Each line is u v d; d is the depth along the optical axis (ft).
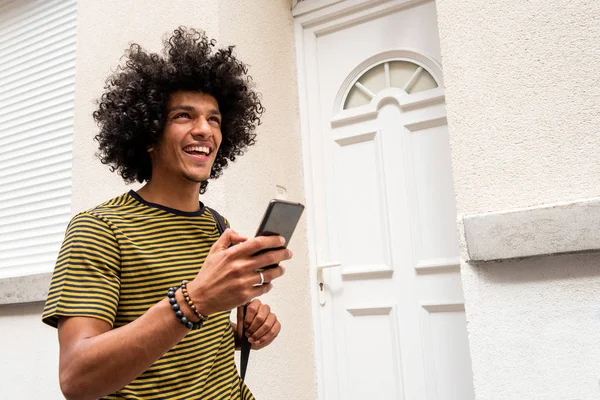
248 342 3.24
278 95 6.49
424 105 5.99
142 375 2.57
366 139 6.37
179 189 3.04
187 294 2.24
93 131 6.51
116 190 6.17
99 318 2.37
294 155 6.64
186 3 5.95
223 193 5.36
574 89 3.99
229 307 2.29
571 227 3.67
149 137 3.10
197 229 2.97
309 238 6.54
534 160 4.05
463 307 5.49
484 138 4.25
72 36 7.66
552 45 4.11
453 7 4.55
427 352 5.62
